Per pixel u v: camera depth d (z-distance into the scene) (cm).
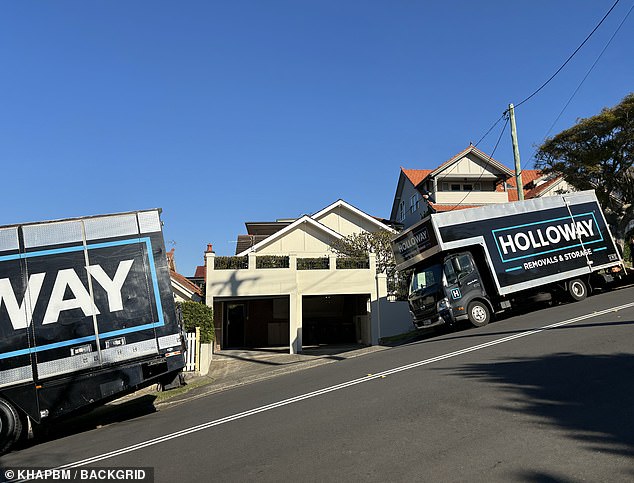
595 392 658
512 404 648
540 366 841
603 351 889
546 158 2773
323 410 759
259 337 2634
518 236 1661
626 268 1928
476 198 3516
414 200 3938
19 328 908
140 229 1020
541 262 1678
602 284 1838
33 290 930
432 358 1082
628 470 425
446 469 464
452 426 589
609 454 461
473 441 531
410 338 1909
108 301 967
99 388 936
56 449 817
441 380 838
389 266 2627
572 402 629
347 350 1994
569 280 1747
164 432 798
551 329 1207
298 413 766
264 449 598
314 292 2214
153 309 992
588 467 437
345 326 2633
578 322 1250
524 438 523
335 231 2959
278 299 2688
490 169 3528
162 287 1009
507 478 430
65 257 962
